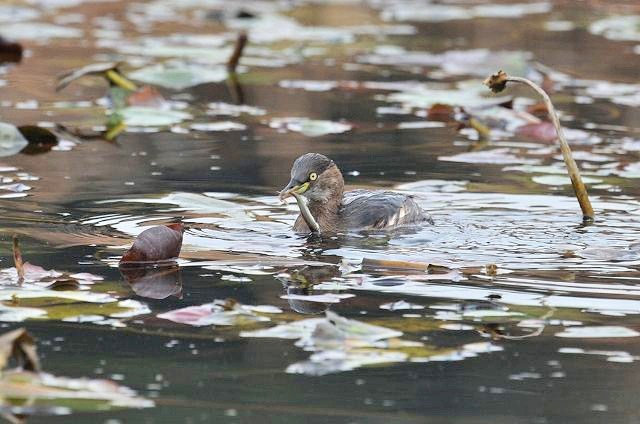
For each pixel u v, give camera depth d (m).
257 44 24.14
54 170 14.90
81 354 9.06
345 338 9.46
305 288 10.70
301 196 12.77
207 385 8.56
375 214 12.98
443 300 10.41
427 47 23.89
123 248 11.79
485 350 9.30
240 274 11.09
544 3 29.09
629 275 11.16
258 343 9.38
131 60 21.94
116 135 16.91
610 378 8.77
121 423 7.90
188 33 25.00
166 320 9.82
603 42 24.36
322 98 19.56
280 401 8.33
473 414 8.15
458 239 12.41
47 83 20.09
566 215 13.27
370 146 16.50
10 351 8.52
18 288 10.48
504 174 15.07
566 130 17.47
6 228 12.38
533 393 8.48
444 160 15.78
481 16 27.42
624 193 14.14
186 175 14.73
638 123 17.95
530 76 21.12
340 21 26.95
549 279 11.03
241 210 13.41
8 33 24.11
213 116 18.17
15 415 8.01
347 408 8.22
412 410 8.20
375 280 10.97
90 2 28.55
